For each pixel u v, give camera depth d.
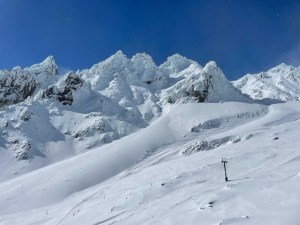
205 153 85.69
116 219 46.97
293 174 40.38
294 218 27.05
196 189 49.84
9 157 122.25
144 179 71.31
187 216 34.81
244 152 73.81
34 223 61.19
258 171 53.12
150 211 43.91
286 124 102.12
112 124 150.12
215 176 58.31
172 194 51.44
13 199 79.88
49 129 144.12
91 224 49.56
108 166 96.69
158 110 173.75
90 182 87.62
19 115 144.12
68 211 62.38
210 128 133.38
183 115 144.62
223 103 157.88
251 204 32.88
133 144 114.00
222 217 31.86
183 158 85.75
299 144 68.69
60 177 89.81
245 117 142.62
